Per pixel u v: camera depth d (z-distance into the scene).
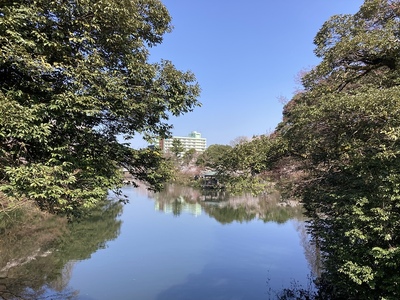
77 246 16.97
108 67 6.34
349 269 6.15
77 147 6.29
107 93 5.61
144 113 6.98
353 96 6.07
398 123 5.37
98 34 5.80
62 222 20.45
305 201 10.27
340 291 8.40
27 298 10.27
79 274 12.89
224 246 17.61
